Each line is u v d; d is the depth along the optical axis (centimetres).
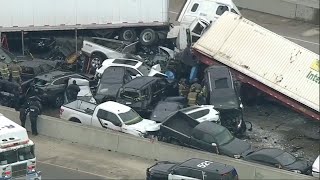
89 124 11588
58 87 12525
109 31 15150
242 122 11825
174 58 13750
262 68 12656
